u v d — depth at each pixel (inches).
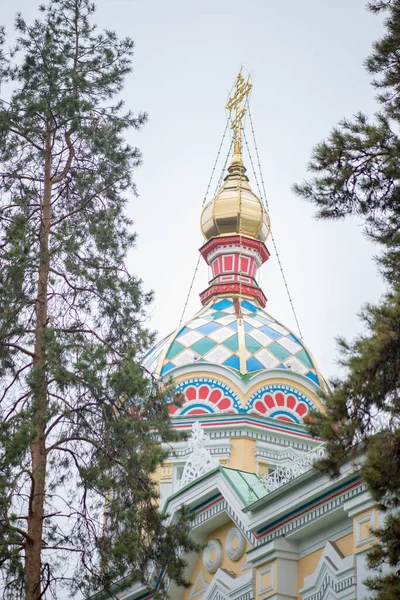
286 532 812.0
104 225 794.2
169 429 775.7
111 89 850.8
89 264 789.2
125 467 737.0
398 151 633.6
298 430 1225.4
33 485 701.3
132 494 740.7
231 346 1295.5
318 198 650.2
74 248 768.3
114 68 854.5
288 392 1261.1
